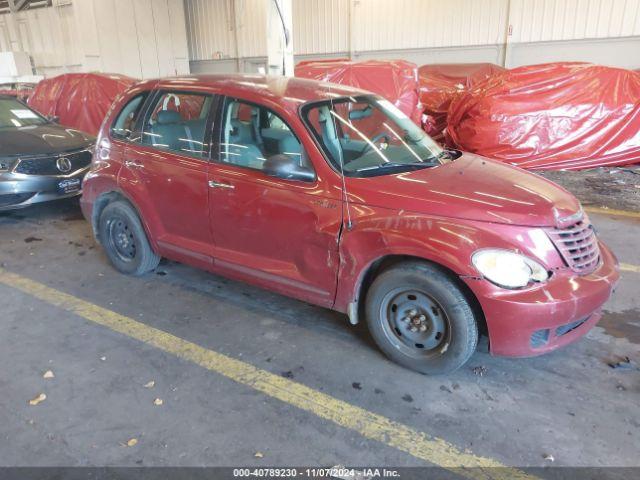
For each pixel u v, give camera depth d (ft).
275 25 25.79
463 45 46.85
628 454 7.89
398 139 12.00
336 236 9.99
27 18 59.62
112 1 54.70
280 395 9.46
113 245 14.82
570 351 10.69
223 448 8.16
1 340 11.46
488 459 7.88
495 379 9.82
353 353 10.76
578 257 9.21
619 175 25.29
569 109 25.89
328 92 12.16
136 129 13.57
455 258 8.73
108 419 8.84
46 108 34.30
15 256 16.52
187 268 15.23
